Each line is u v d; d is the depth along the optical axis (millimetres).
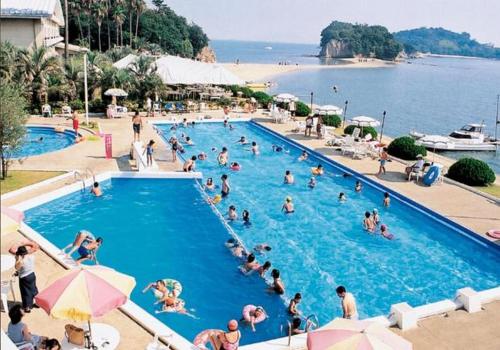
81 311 8633
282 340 10406
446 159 30703
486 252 16891
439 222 19016
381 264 15844
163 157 26031
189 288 13680
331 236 17828
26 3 41500
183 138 32000
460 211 19656
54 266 13516
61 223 17719
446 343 10523
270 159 28188
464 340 10648
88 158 24672
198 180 22969
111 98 39406
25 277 10719
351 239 17641
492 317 11555
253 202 21000
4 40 40312
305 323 12234
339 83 104562
